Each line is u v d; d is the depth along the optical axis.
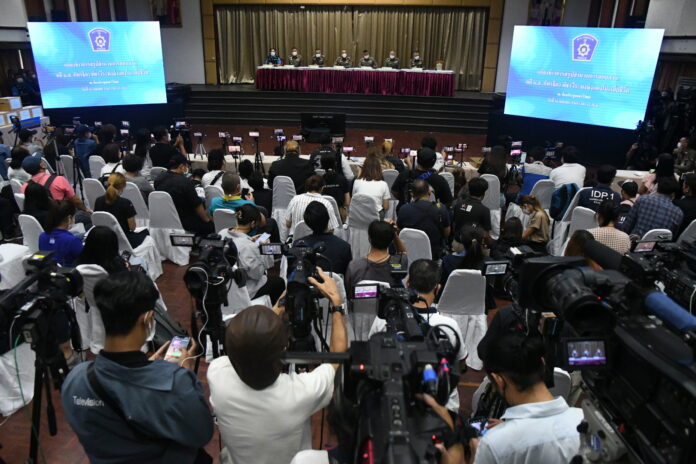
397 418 1.12
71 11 13.78
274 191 6.07
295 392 1.68
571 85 10.87
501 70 16.08
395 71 14.52
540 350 1.67
